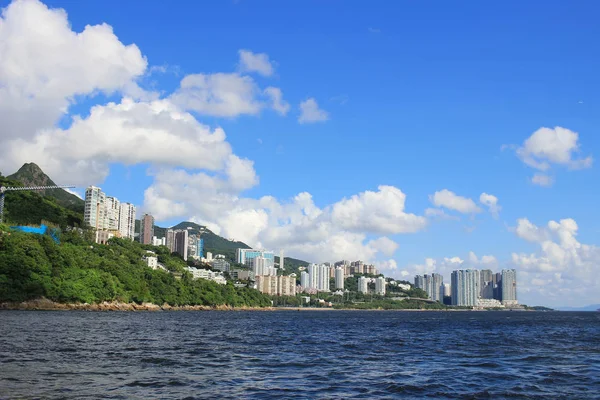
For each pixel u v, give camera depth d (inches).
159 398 1403.8
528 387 1680.6
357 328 5762.8
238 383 1674.5
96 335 3523.6
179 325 5447.8
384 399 1460.4
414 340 3833.7
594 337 4478.3
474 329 5836.6
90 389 1501.0
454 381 1782.7
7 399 1334.9
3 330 3599.9
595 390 1644.9
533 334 4896.7
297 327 5767.7
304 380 1765.5
